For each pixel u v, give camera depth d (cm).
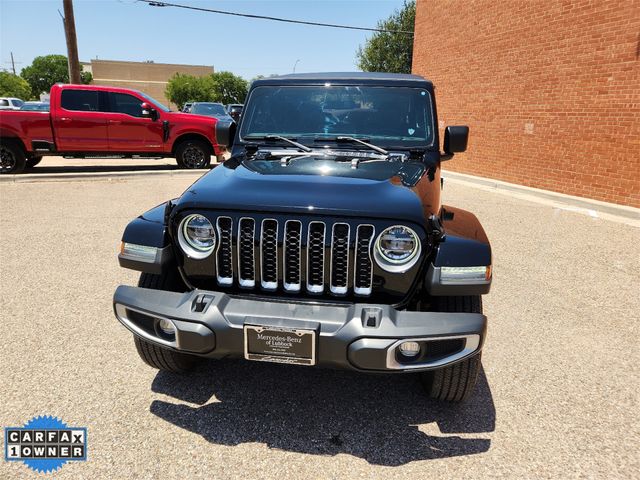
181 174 1119
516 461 233
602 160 841
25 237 583
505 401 282
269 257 237
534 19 965
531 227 686
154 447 237
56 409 262
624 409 275
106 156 1113
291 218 230
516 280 478
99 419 255
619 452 240
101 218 684
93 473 218
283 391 288
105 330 352
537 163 988
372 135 336
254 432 251
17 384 283
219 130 357
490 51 1105
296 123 345
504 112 1073
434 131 335
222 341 225
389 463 231
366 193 237
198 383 293
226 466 226
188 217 241
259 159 306
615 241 620
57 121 1055
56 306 390
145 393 280
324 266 229
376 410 272
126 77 7512
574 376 309
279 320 219
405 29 3030
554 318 394
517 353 337
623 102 794
